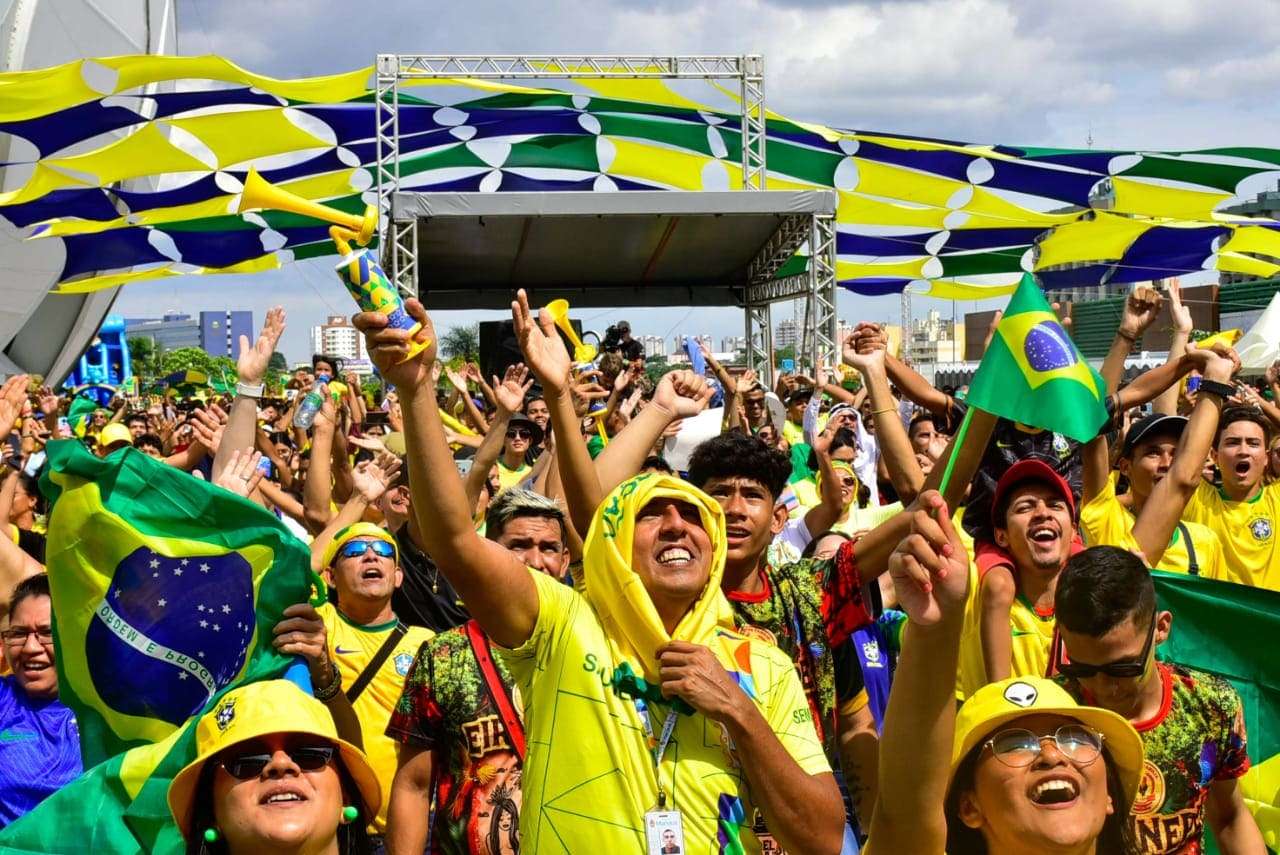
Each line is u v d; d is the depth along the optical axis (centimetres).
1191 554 578
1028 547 418
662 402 426
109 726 361
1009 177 1859
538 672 304
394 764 469
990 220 1994
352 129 1833
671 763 293
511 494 445
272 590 343
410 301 291
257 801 298
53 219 1866
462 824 373
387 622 497
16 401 634
